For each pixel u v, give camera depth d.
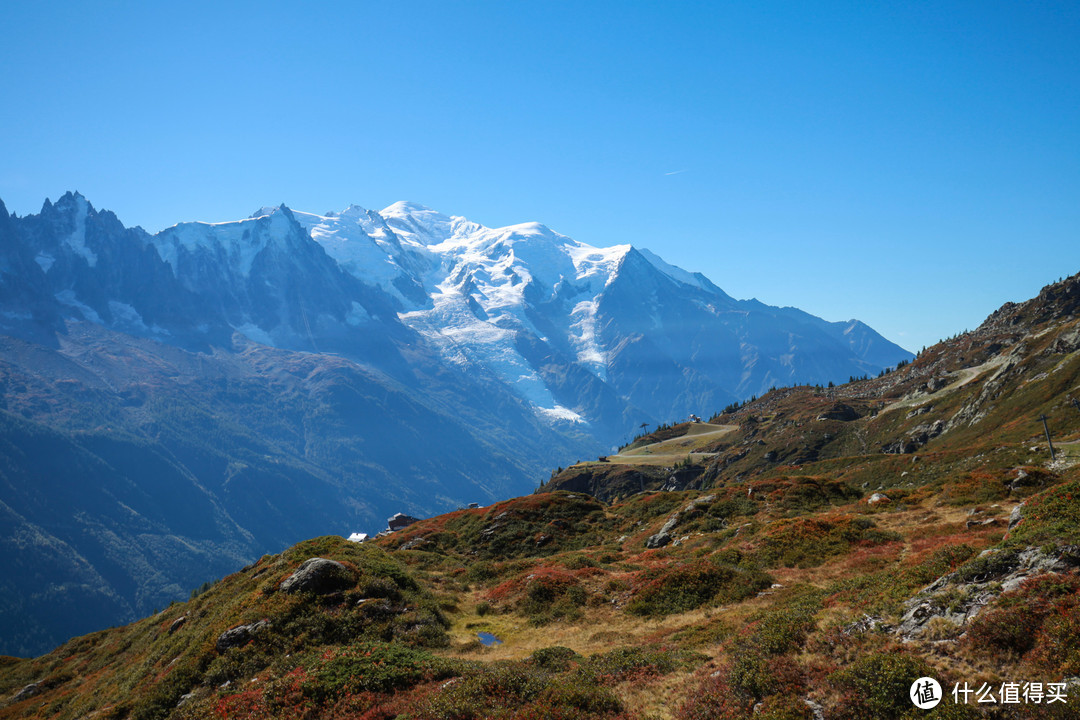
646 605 38.94
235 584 51.44
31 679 68.50
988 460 88.62
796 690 19.73
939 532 43.59
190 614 51.19
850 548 44.00
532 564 55.84
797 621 24.33
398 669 26.67
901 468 107.19
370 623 35.09
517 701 22.98
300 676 27.19
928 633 20.16
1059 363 148.62
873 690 18.00
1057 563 19.97
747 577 39.88
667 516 76.69
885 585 26.17
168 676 33.34
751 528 58.03
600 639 34.28
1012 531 30.97
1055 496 29.89
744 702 20.25
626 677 25.39
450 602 43.16
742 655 22.88
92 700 44.03
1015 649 17.86
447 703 22.80
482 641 36.44
